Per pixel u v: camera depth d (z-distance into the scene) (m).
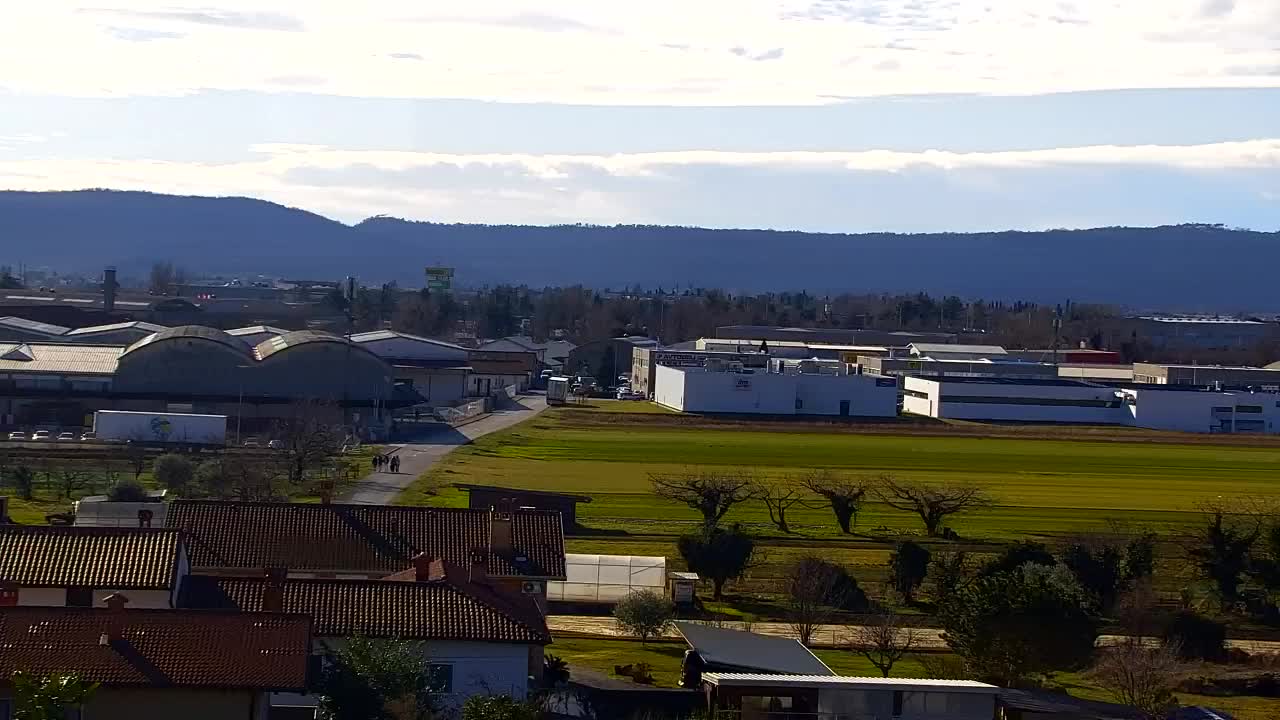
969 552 120.25
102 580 63.44
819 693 66.06
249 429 192.62
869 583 108.00
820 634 90.31
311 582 64.31
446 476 151.25
